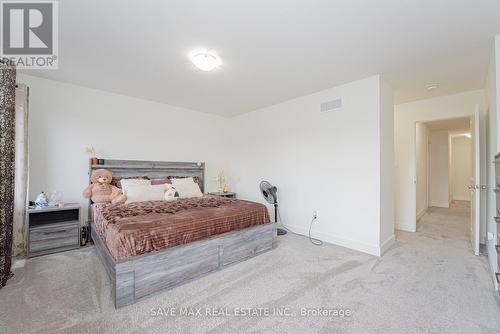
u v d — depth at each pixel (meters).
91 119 3.53
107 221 2.27
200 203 3.12
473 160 3.26
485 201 3.17
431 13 1.77
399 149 4.22
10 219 2.19
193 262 2.19
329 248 3.12
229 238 2.50
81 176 3.44
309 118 3.74
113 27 1.97
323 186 3.52
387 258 2.76
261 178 4.62
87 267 2.44
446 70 2.80
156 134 4.24
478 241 2.84
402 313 1.71
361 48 2.32
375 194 2.93
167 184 3.75
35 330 1.50
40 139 3.12
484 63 2.61
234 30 2.01
